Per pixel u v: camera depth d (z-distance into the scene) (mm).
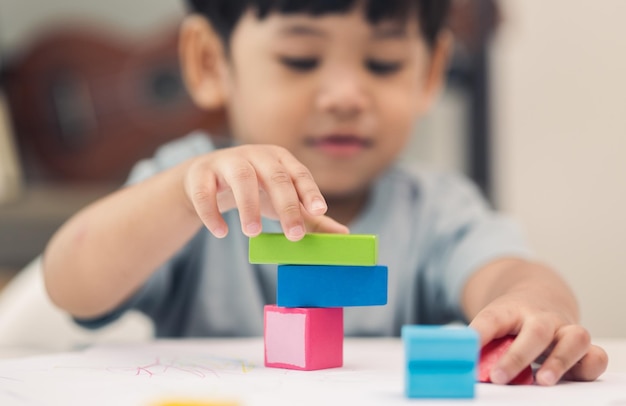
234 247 1115
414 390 464
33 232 1836
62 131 1920
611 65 2062
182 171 759
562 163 2068
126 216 795
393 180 1209
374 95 1037
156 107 1876
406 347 464
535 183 2074
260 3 1026
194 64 1183
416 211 1183
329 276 592
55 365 586
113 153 1901
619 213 2070
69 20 1919
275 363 595
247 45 1060
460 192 1242
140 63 1886
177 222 760
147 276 843
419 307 1162
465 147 1906
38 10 1930
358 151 1047
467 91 1888
